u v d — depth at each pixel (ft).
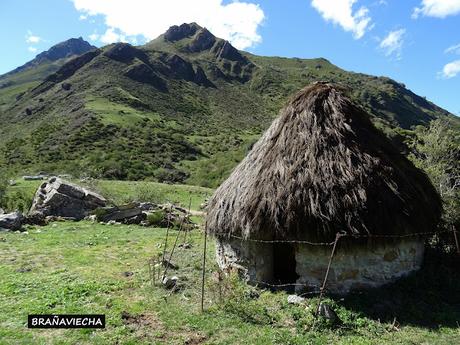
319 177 31.86
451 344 25.64
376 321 28.04
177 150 237.45
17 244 49.57
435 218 36.24
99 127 254.06
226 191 36.94
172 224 66.95
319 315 27.89
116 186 120.78
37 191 76.95
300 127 35.14
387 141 37.73
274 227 31.83
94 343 25.09
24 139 250.37
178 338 25.91
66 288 33.71
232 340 25.76
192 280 36.32
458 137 77.36
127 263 42.60
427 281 33.86
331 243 30.37
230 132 320.29
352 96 38.93
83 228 62.39
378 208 31.24
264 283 33.99
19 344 24.73
